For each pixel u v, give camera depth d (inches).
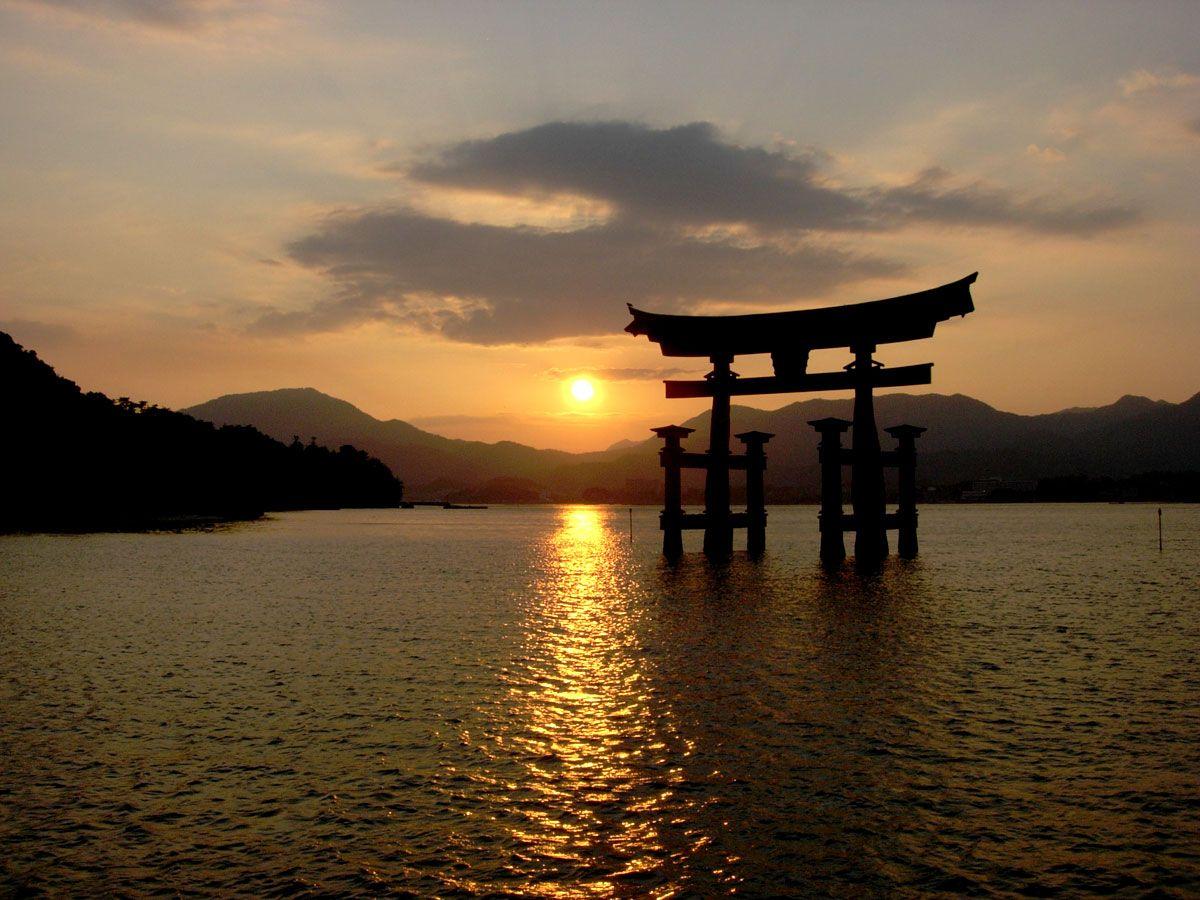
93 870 421.4
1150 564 2028.8
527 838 454.6
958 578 1640.0
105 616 1196.5
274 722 653.3
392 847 445.7
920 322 1595.7
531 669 836.0
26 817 480.7
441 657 896.3
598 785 524.1
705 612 1202.6
